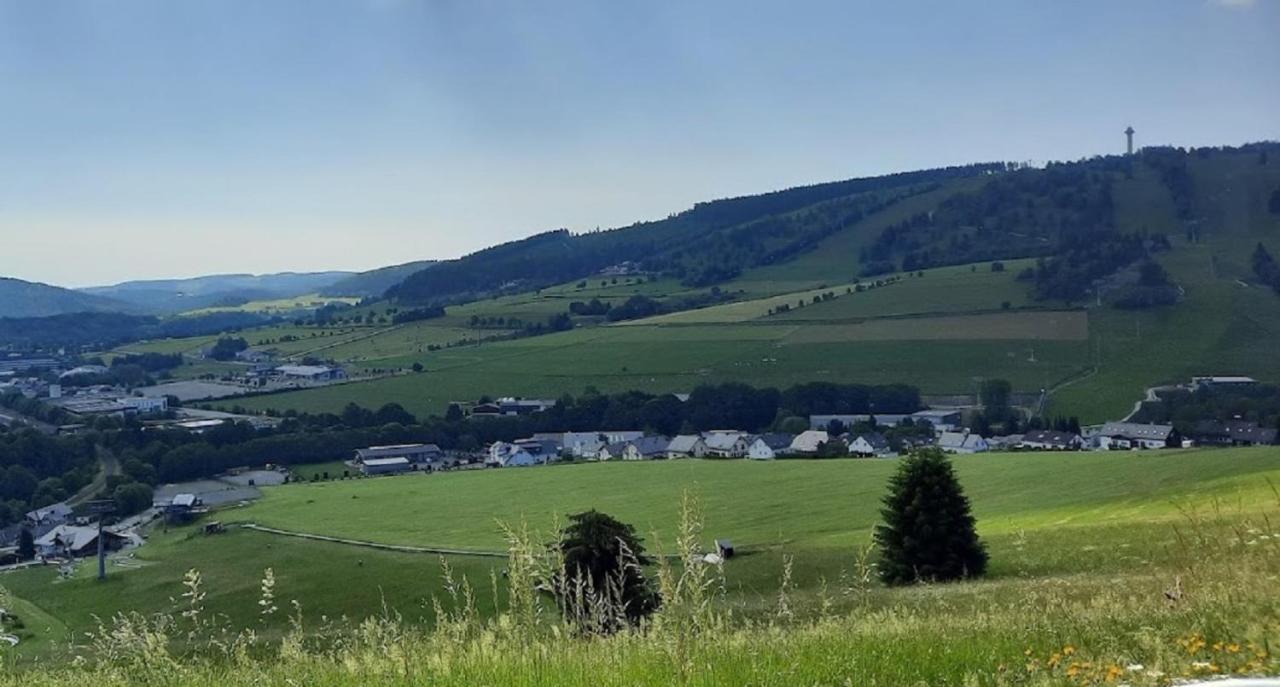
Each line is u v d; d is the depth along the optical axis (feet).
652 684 23.21
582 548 53.26
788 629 32.65
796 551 188.34
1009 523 211.61
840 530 230.27
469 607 27.89
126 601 198.29
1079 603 40.88
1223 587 34.42
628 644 26.89
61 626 126.21
